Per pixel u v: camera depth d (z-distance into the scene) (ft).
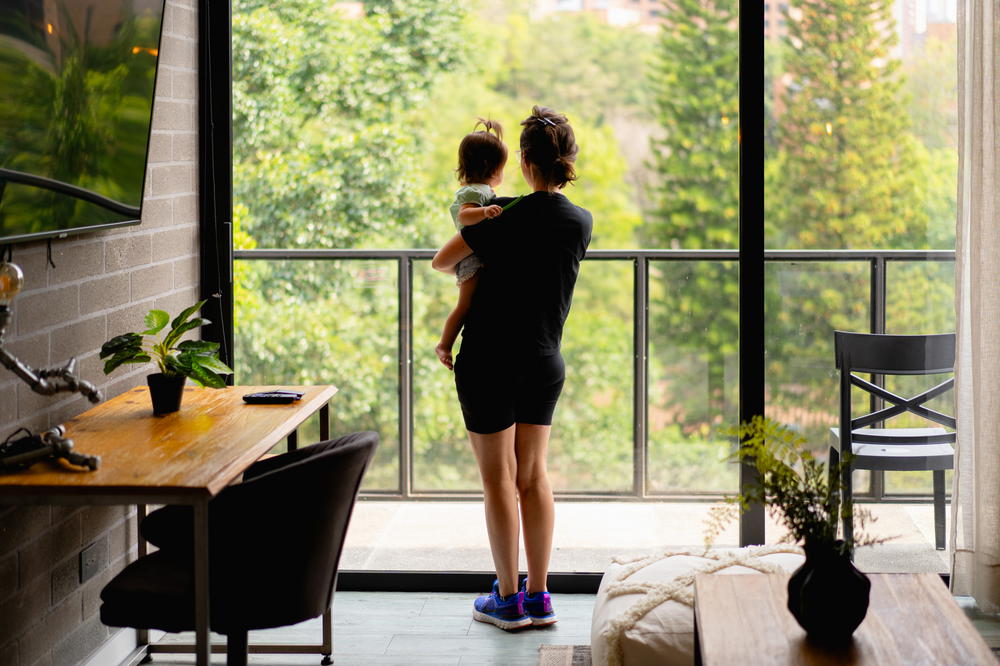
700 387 12.41
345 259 12.73
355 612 11.48
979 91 10.45
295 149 12.74
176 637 10.66
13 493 6.74
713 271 12.39
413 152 13.29
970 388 10.93
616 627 8.59
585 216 10.59
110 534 9.89
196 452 7.54
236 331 12.65
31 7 7.50
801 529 6.76
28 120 7.57
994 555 10.79
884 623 6.89
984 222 10.52
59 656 8.94
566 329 12.60
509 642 10.66
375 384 12.84
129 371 10.14
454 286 12.81
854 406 11.71
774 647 6.55
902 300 11.59
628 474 12.56
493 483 10.77
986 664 6.31
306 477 7.29
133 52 9.17
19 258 8.08
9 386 8.00
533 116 10.50
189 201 11.56
